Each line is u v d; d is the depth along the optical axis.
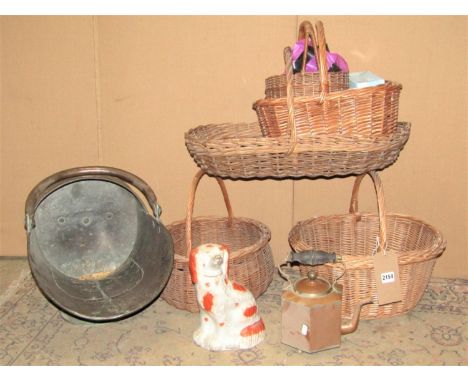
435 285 1.90
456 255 1.96
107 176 1.71
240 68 1.90
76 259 1.78
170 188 2.05
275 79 1.64
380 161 1.50
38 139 2.05
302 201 2.01
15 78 2.00
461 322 1.64
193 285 1.67
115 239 1.82
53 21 1.93
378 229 1.93
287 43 1.86
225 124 1.91
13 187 2.12
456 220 1.93
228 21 1.87
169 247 1.59
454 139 1.86
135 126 2.00
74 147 2.05
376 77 1.59
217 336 1.53
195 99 1.95
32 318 1.72
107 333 1.63
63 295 1.56
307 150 1.43
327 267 1.55
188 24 1.89
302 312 1.44
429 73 1.82
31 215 1.50
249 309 1.52
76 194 1.74
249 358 1.49
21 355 1.52
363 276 1.55
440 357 1.47
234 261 1.65
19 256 2.18
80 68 1.97
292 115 1.40
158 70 1.94
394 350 1.50
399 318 1.67
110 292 1.66
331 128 1.45
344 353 1.49
